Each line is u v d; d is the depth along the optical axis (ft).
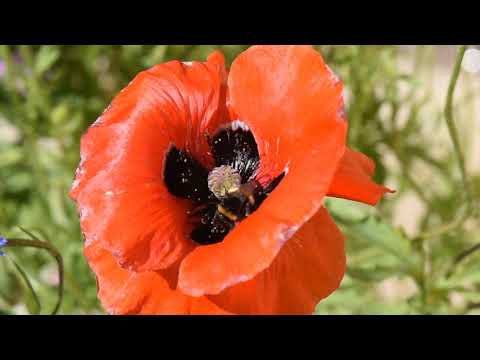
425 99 1.44
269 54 0.79
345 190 0.77
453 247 1.42
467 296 1.12
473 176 1.49
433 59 1.57
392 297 1.67
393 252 1.09
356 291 1.24
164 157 0.82
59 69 1.53
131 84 0.83
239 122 0.85
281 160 0.79
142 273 0.79
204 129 0.85
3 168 1.58
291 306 0.77
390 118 1.44
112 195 0.78
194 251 0.74
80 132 1.52
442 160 1.57
